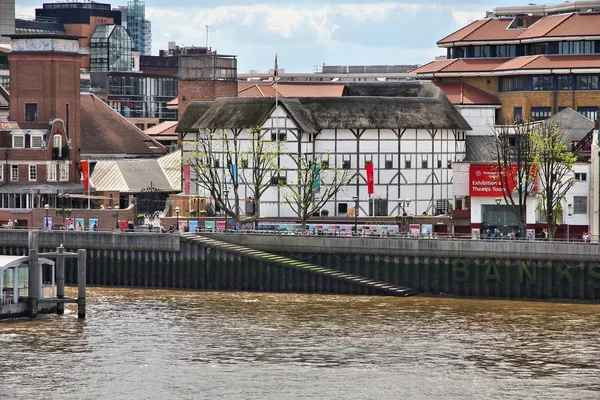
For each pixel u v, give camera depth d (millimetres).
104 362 168750
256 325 196000
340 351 176000
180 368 165500
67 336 185875
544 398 151500
